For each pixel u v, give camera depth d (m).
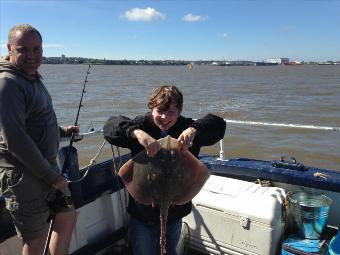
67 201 1.60
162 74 58.25
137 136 1.41
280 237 1.91
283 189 2.06
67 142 1.96
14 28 1.51
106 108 12.89
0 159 1.51
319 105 13.93
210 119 1.56
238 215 1.89
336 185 1.97
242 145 8.07
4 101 1.41
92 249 2.01
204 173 1.43
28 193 1.54
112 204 2.12
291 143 8.15
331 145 7.91
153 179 1.39
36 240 1.62
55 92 19.67
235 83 30.48
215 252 2.01
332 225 2.09
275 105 14.05
